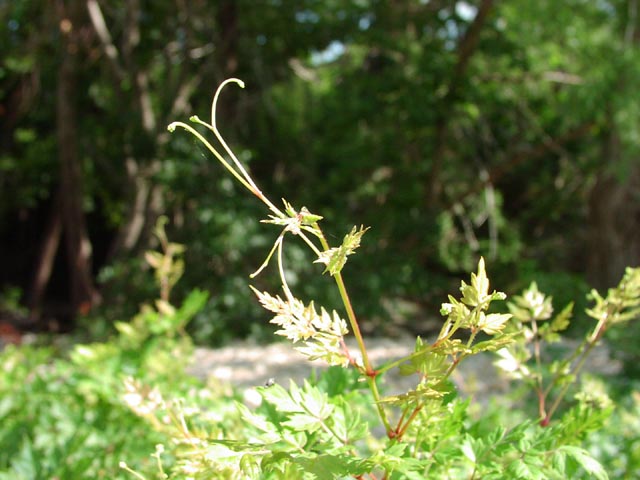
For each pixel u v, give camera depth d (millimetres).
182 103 10789
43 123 14641
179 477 1272
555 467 1098
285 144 11734
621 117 9500
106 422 2135
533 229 14258
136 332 2623
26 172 15148
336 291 9531
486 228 13266
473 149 11641
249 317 8992
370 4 11055
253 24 10867
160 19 11258
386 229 11102
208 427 1658
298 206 10477
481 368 5832
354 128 11547
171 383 2234
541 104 11336
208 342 8453
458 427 1179
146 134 10211
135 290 9461
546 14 10203
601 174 11547
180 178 9664
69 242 12477
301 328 973
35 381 2504
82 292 12445
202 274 9305
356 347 7984
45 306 15898
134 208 11156
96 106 12617
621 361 4852
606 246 11539
